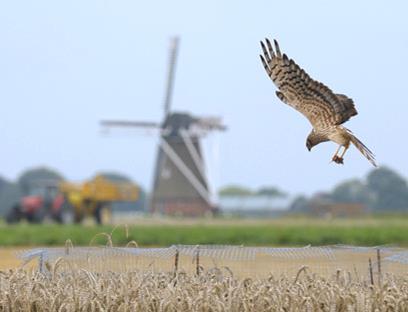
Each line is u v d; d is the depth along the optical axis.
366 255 20.38
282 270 19.67
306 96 13.01
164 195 129.38
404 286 16.55
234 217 136.75
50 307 15.62
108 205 102.56
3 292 16.06
